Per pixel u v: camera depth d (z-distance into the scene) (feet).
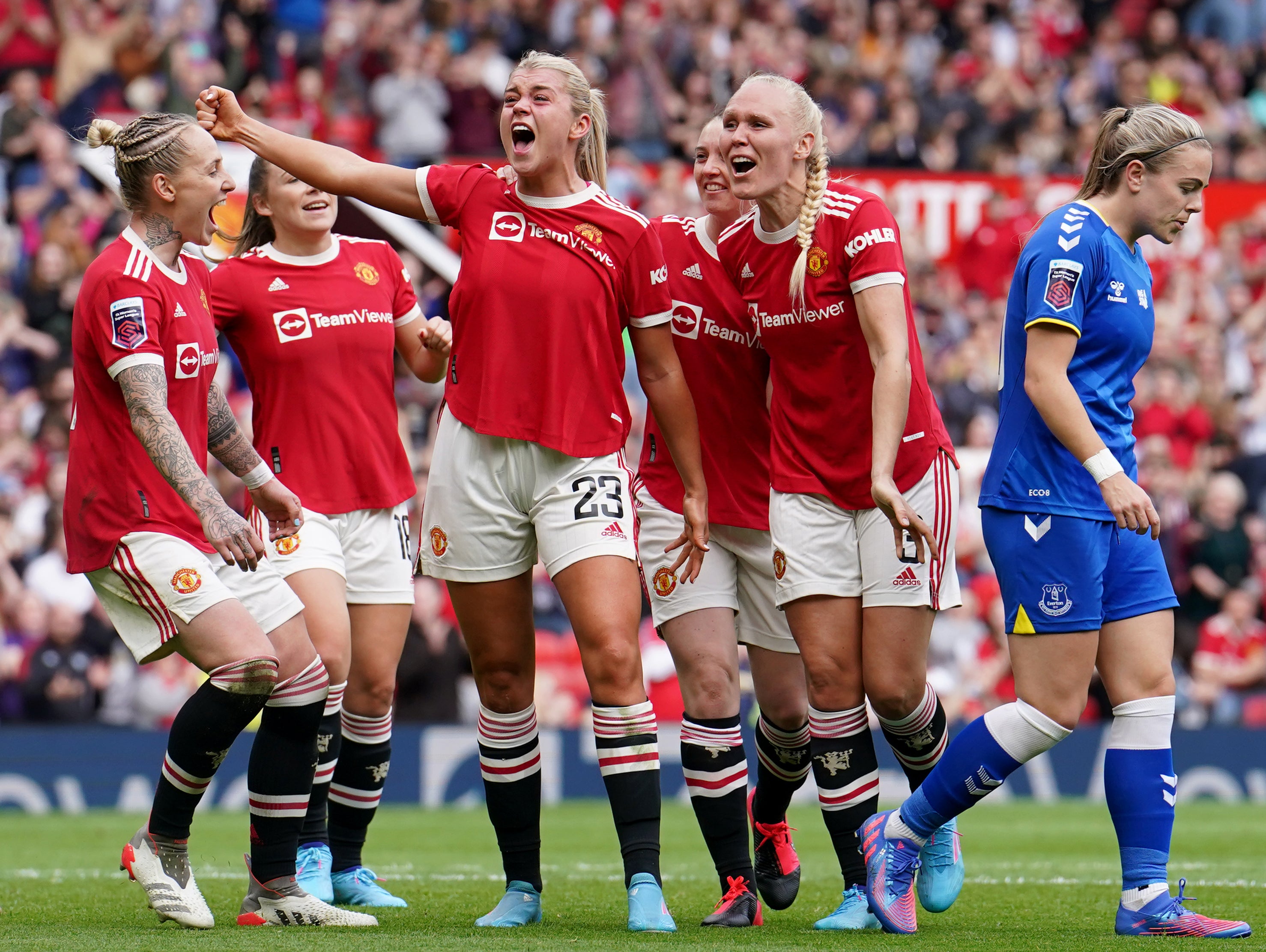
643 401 160.97
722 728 55.11
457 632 136.56
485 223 52.29
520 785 54.34
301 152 53.57
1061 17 218.38
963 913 59.72
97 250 166.09
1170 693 50.70
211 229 50.93
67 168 169.58
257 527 62.28
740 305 57.16
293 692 51.39
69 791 126.31
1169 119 50.62
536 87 51.26
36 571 138.92
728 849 54.70
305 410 63.93
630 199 180.34
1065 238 50.06
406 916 57.16
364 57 189.88
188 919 49.21
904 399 52.26
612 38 195.31
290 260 65.00
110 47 183.93
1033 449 50.55
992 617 150.00
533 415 51.67
